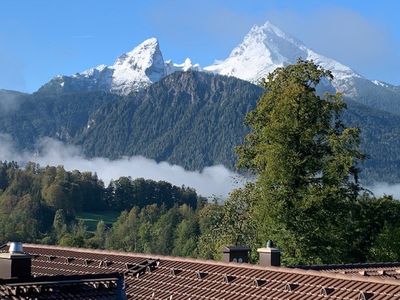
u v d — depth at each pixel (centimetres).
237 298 2311
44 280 1944
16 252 2058
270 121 4953
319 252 4706
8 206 19250
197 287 2498
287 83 5053
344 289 2177
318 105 4903
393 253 5119
